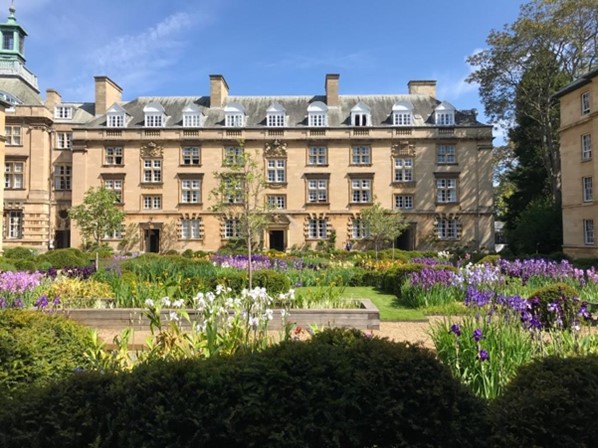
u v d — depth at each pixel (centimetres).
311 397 380
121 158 4522
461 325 700
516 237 3862
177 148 4497
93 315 1149
